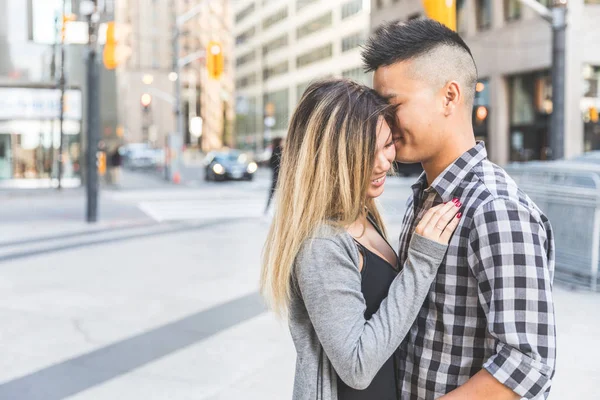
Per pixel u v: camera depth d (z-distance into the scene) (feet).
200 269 26.43
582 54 83.56
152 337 16.93
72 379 13.98
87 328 17.84
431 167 5.22
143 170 150.51
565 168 23.75
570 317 18.10
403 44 4.90
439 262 4.68
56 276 25.26
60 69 74.18
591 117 83.92
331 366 5.06
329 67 219.00
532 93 91.35
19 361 15.17
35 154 76.18
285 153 5.25
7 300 21.25
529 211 4.39
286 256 4.96
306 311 5.14
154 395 13.03
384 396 5.04
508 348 4.31
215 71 56.13
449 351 4.79
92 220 43.09
